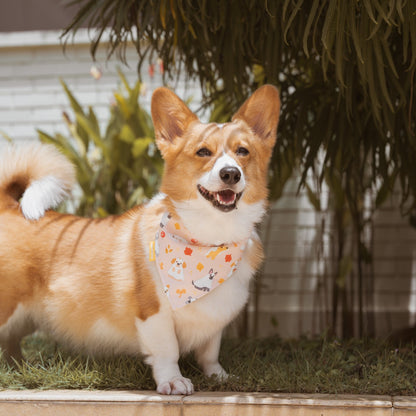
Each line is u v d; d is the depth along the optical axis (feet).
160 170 12.59
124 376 7.98
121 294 7.79
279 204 14.62
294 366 8.48
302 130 10.40
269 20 9.18
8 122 15.44
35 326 9.05
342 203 12.10
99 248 8.21
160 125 7.75
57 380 7.83
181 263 7.48
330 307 14.14
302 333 13.53
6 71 15.43
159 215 8.04
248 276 7.95
